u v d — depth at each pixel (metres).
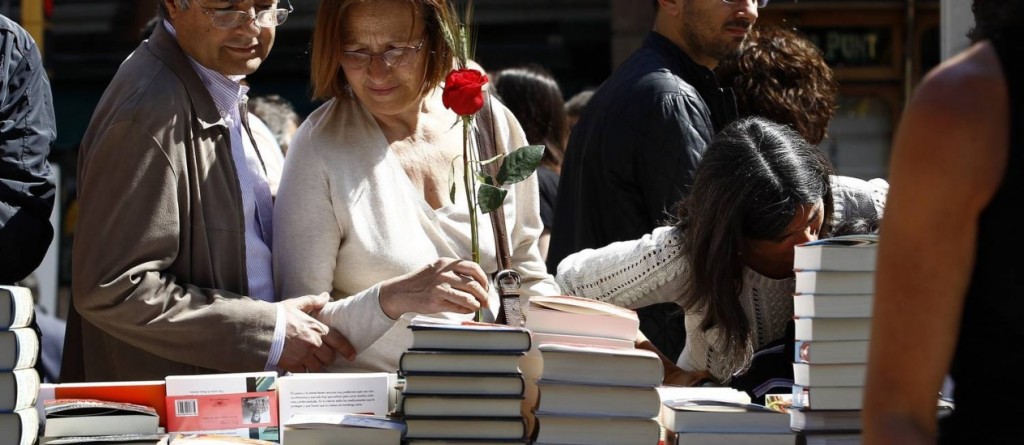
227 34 5.48
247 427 4.59
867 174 17.95
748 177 5.18
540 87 10.02
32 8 19.11
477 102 5.11
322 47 5.52
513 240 6.12
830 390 4.18
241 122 5.95
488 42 20.30
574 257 6.22
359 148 5.62
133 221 5.15
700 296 5.38
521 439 4.14
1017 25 3.04
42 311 12.02
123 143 5.17
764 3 7.53
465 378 4.12
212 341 5.16
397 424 4.27
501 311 5.63
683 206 5.75
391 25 5.40
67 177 19.58
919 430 3.05
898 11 17.66
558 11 20.11
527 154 5.08
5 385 3.99
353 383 4.68
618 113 7.07
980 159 2.95
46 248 5.85
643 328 6.72
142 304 5.11
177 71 5.43
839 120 17.89
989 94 2.98
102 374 5.51
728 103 7.49
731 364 5.68
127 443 4.25
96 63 19.80
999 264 3.01
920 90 3.06
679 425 4.14
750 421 4.13
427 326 4.16
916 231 3.01
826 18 17.70
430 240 5.63
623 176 7.03
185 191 5.31
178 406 4.56
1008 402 3.06
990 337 3.07
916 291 3.03
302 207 5.54
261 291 5.62
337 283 5.63
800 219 5.19
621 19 19.69
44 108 5.89
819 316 4.15
